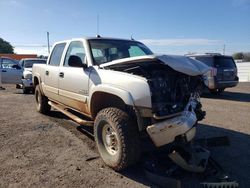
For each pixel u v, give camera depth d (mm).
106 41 5945
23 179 4195
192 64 4348
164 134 4066
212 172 4160
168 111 4133
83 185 4039
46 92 7465
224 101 11961
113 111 4422
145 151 4520
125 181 4172
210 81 13188
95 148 5492
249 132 6727
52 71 6828
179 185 3793
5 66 15234
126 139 4223
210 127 7156
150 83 4199
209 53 14188
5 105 9969
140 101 4098
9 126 6992
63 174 4367
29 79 13320
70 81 5797
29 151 5305
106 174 4387
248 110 9625
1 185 4012
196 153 4320
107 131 4656
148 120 4227
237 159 5070
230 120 7961
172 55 4387
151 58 4152
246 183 4168
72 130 6680
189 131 4219
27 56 52062
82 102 5410
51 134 6355
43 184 4055
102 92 4758
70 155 5121
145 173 4312
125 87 4305
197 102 4707
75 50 6078
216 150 5504
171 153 4090
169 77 4445
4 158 4969
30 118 7844
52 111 8719
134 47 6156
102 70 4934
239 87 19828
